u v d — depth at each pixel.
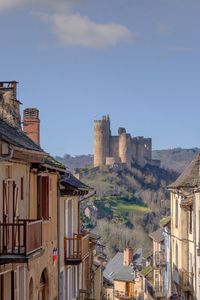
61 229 42.12
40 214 34.97
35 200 34.03
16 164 29.92
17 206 30.20
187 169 68.38
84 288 54.12
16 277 30.38
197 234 57.94
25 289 31.66
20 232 28.23
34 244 28.20
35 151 30.08
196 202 57.94
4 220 27.75
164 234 82.50
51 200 38.47
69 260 43.44
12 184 29.20
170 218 76.88
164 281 82.94
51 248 38.19
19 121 40.03
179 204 66.06
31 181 33.19
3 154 26.12
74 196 45.78
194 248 58.72
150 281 98.88
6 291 29.36
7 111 38.91
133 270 129.50
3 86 39.91
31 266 33.00
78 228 48.88
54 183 39.19
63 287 42.81
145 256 118.00
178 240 66.88
